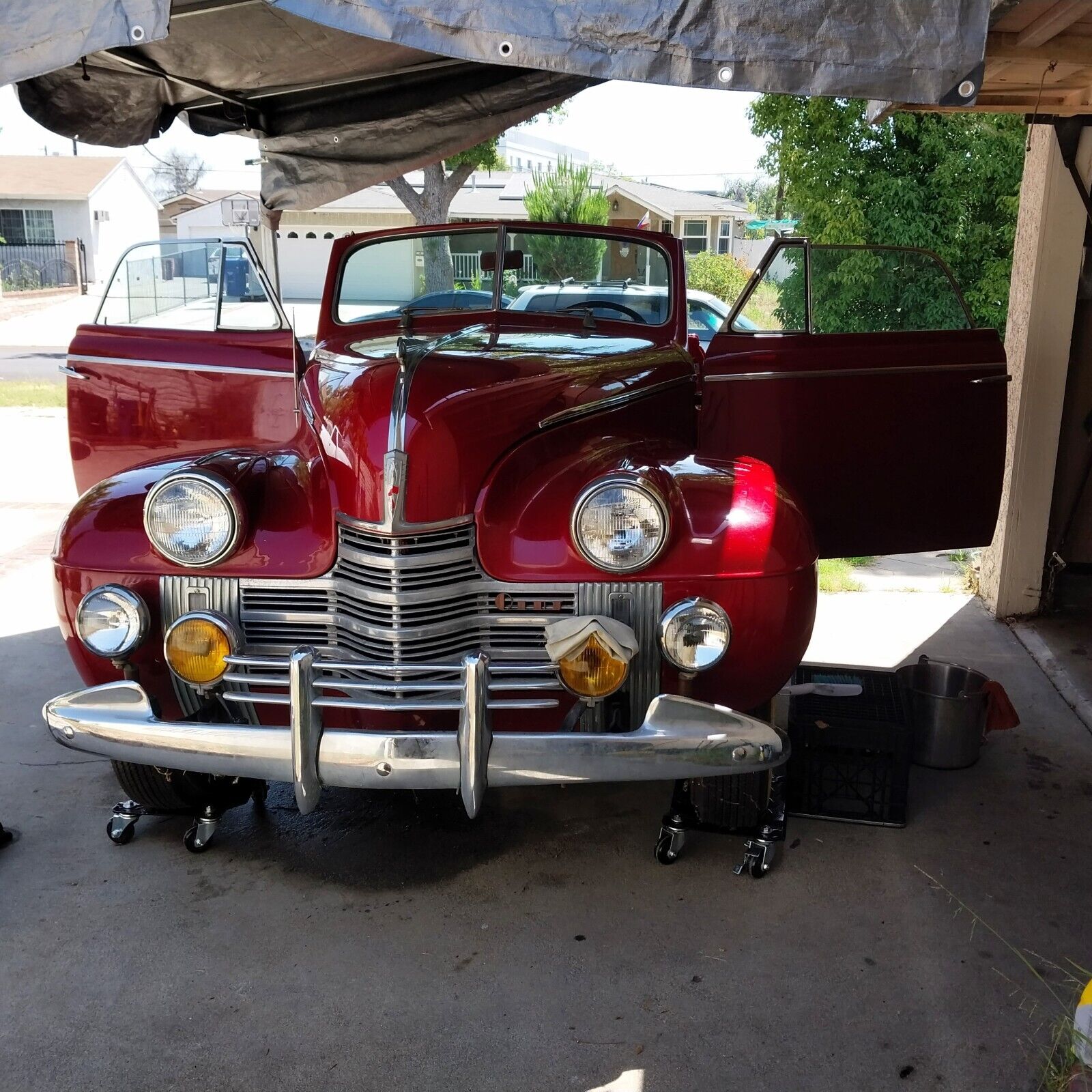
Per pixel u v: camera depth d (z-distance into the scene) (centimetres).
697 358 420
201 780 317
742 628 276
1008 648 500
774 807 311
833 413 383
